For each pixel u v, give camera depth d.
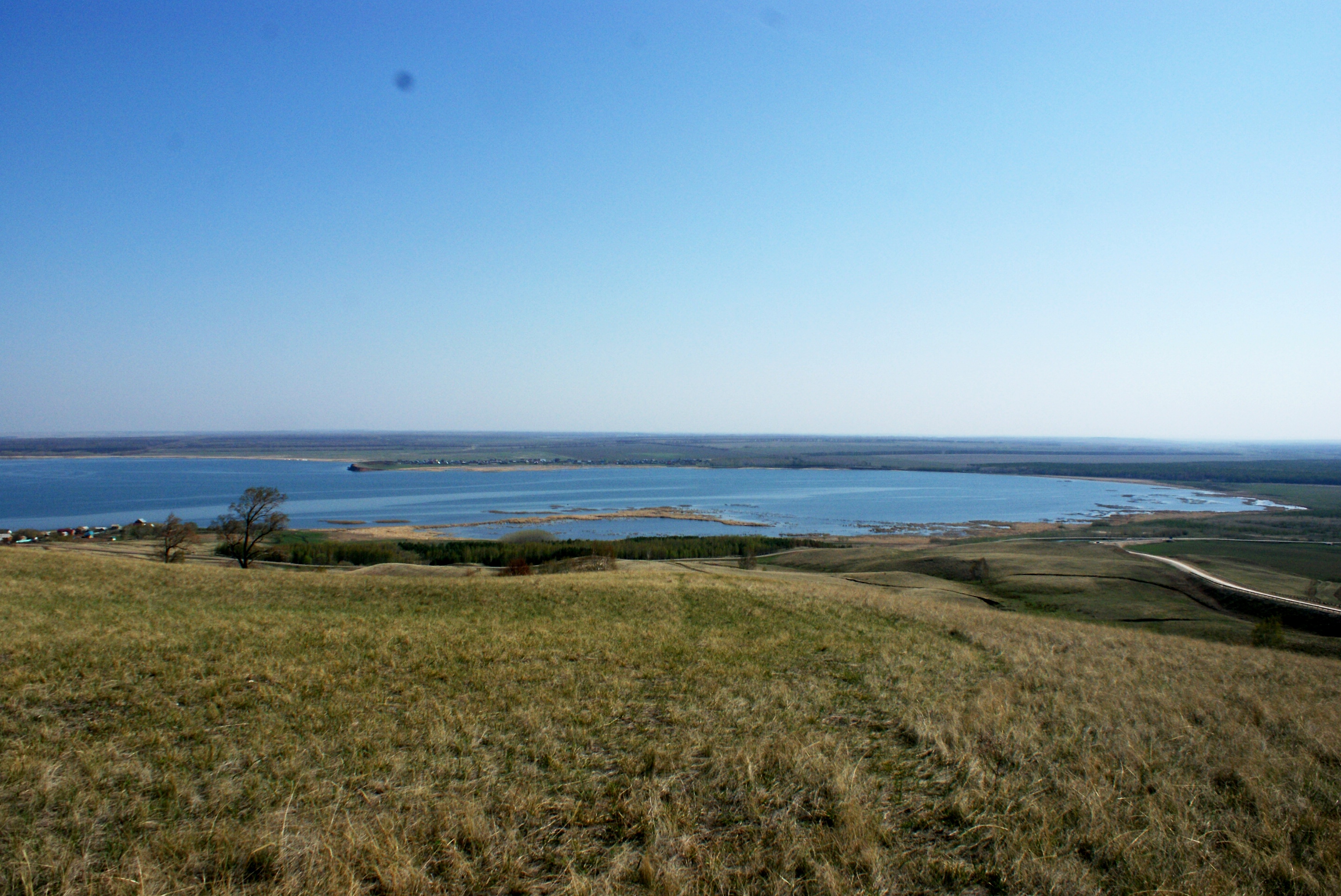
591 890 6.81
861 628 22.78
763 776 9.56
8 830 7.54
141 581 27.34
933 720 12.01
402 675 14.25
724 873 7.11
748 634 20.95
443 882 6.95
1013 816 8.39
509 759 10.06
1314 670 21.05
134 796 8.46
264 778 9.14
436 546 100.00
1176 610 50.44
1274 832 7.90
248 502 63.28
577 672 15.05
